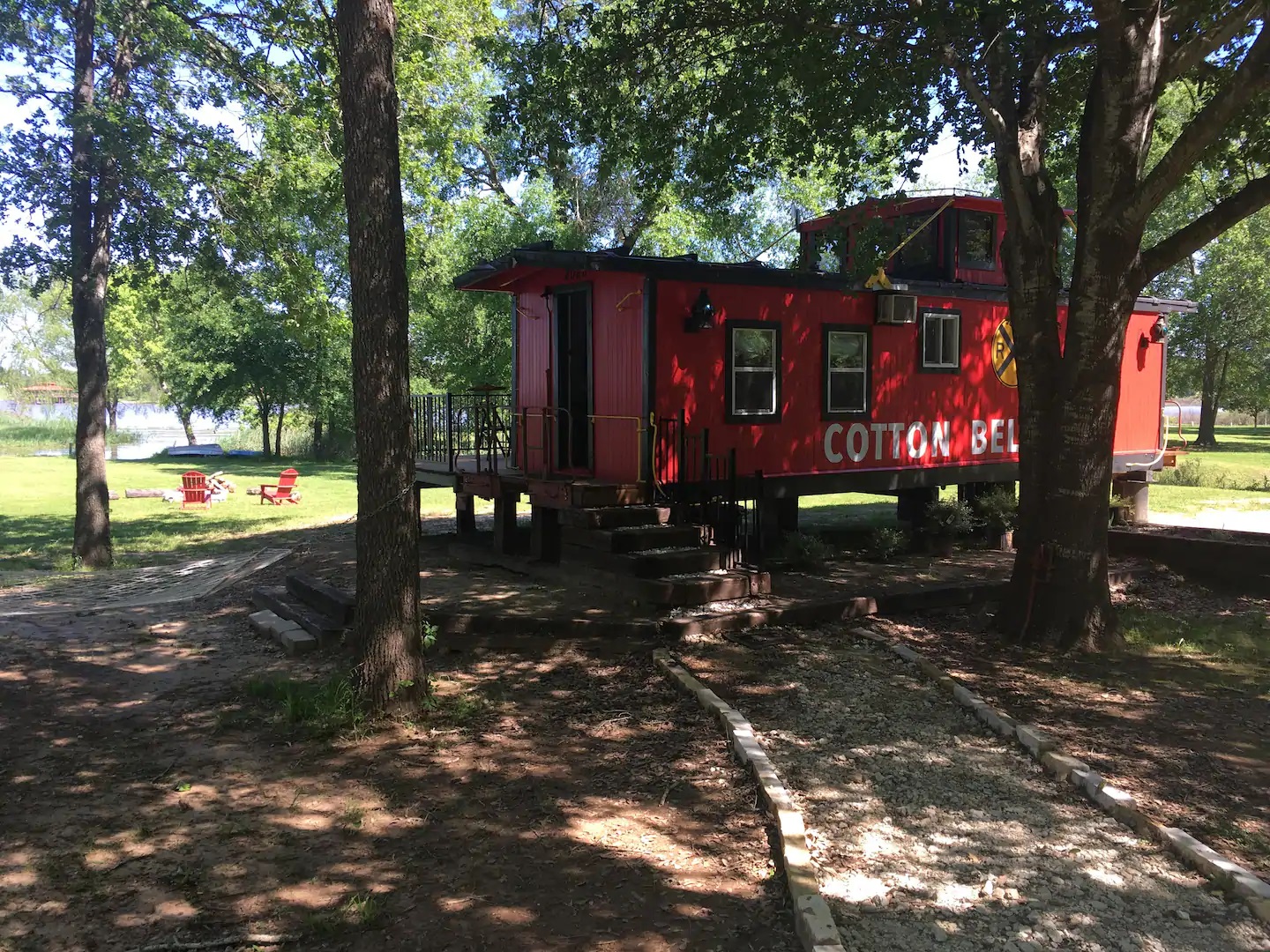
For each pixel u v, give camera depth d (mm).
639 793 5012
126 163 13906
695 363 9961
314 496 25547
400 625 6180
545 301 11430
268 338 40062
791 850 4137
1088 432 7844
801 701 6387
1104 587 8031
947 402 12578
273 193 15578
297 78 14539
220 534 17828
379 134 5996
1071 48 9234
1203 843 4332
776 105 10508
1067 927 3646
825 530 12812
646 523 9211
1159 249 7570
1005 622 8305
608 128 10820
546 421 10523
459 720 6152
